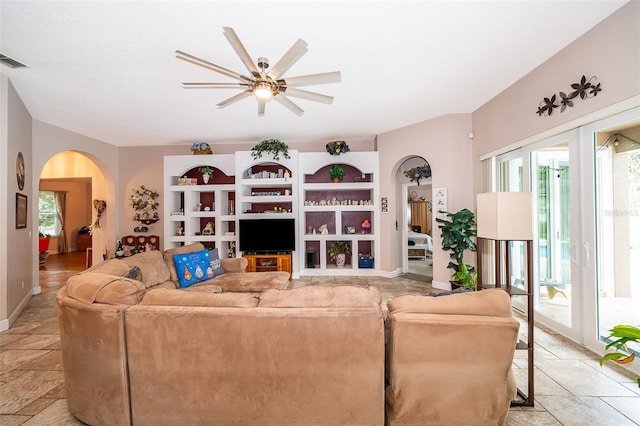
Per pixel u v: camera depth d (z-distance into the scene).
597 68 2.45
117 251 6.13
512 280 3.85
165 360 1.65
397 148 5.36
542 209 3.29
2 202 3.24
